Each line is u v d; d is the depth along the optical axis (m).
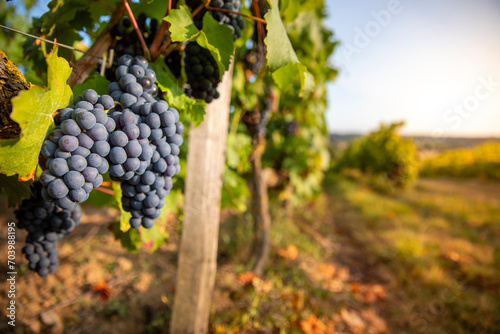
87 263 3.60
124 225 1.34
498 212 8.60
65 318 2.80
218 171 2.06
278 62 1.22
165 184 1.13
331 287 3.98
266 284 3.64
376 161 12.62
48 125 0.83
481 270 4.73
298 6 1.75
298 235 5.44
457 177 18.20
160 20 1.56
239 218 5.37
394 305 3.88
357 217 7.53
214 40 1.25
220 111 1.96
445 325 3.53
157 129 1.00
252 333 2.96
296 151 5.24
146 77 1.08
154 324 2.86
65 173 0.79
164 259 4.04
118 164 0.91
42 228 1.33
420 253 5.17
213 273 2.24
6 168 0.79
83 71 1.19
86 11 1.55
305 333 2.96
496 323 3.54
